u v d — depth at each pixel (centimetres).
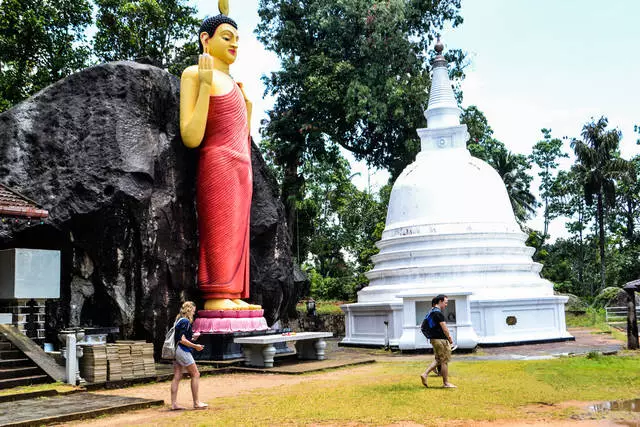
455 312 2166
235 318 1859
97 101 1808
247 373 1684
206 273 1880
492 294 2392
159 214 1827
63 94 1834
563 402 1064
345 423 911
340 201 5228
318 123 3853
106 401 1152
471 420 914
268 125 3944
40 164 1770
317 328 3656
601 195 5022
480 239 2539
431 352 2155
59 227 1717
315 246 4994
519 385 1253
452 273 2448
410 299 2192
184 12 3638
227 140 1897
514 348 2248
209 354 1823
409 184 2736
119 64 1855
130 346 1474
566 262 5947
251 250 2250
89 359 1402
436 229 2566
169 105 1936
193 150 1977
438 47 3108
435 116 2970
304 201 4512
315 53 3938
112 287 1741
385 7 3634
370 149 4284
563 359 1683
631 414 948
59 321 1730
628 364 1566
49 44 3030
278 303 2320
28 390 1237
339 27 3800
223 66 2016
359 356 2136
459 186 2645
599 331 3147
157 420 976
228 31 2006
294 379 1530
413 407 1018
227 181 1875
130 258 1766
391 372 1588
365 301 2647
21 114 1802
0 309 1612
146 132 1842
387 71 3775
